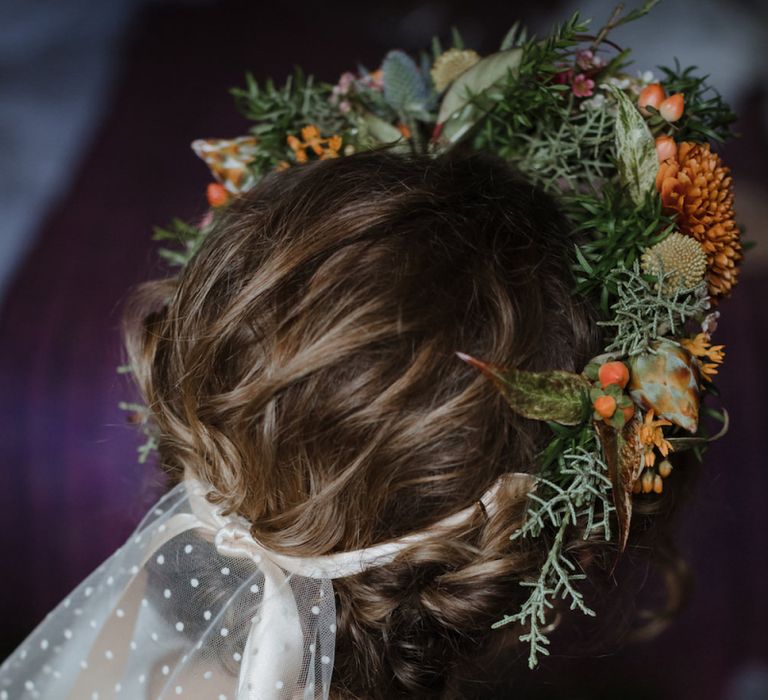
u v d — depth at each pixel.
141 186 2.37
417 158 0.77
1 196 2.28
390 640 0.72
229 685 0.70
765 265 2.02
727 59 2.48
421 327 0.65
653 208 0.73
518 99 0.83
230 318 0.69
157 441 0.85
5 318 1.99
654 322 0.70
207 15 3.01
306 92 0.92
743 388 1.88
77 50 2.82
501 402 0.67
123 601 0.77
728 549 1.78
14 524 1.84
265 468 0.68
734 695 1.70
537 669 1.26
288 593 0.69
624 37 2.54
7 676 0.81
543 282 0.71
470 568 0.69
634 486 0.72
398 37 2.96
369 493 0.66
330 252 0.69
